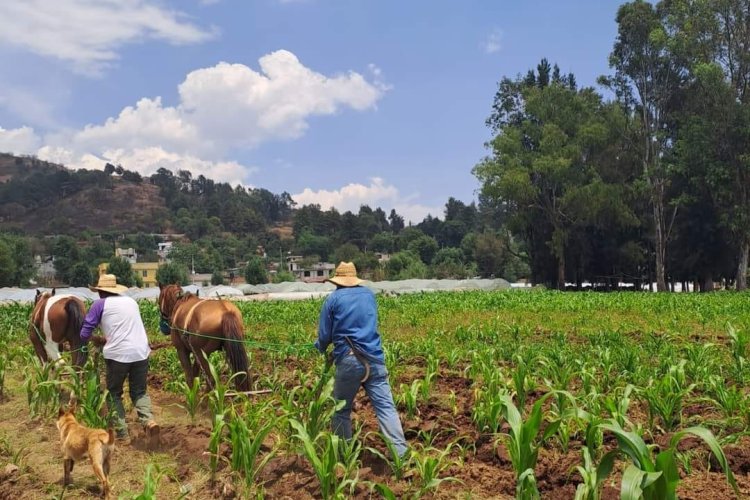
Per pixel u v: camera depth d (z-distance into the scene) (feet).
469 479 19.89
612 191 157.07
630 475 12.89
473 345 42.32
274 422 19.71
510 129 168.45
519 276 346.95
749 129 131.95
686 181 156.15
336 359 21.77
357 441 22.16
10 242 330.95
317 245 512.63
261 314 75.77
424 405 28.17
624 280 188.96
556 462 20.54
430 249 437.17
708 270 168.45
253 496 19.26
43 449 24.76
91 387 25.41
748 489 18.25
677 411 23.93
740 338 31.91
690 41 141.90
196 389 25.96
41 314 33.96
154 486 17.11
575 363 30.78
